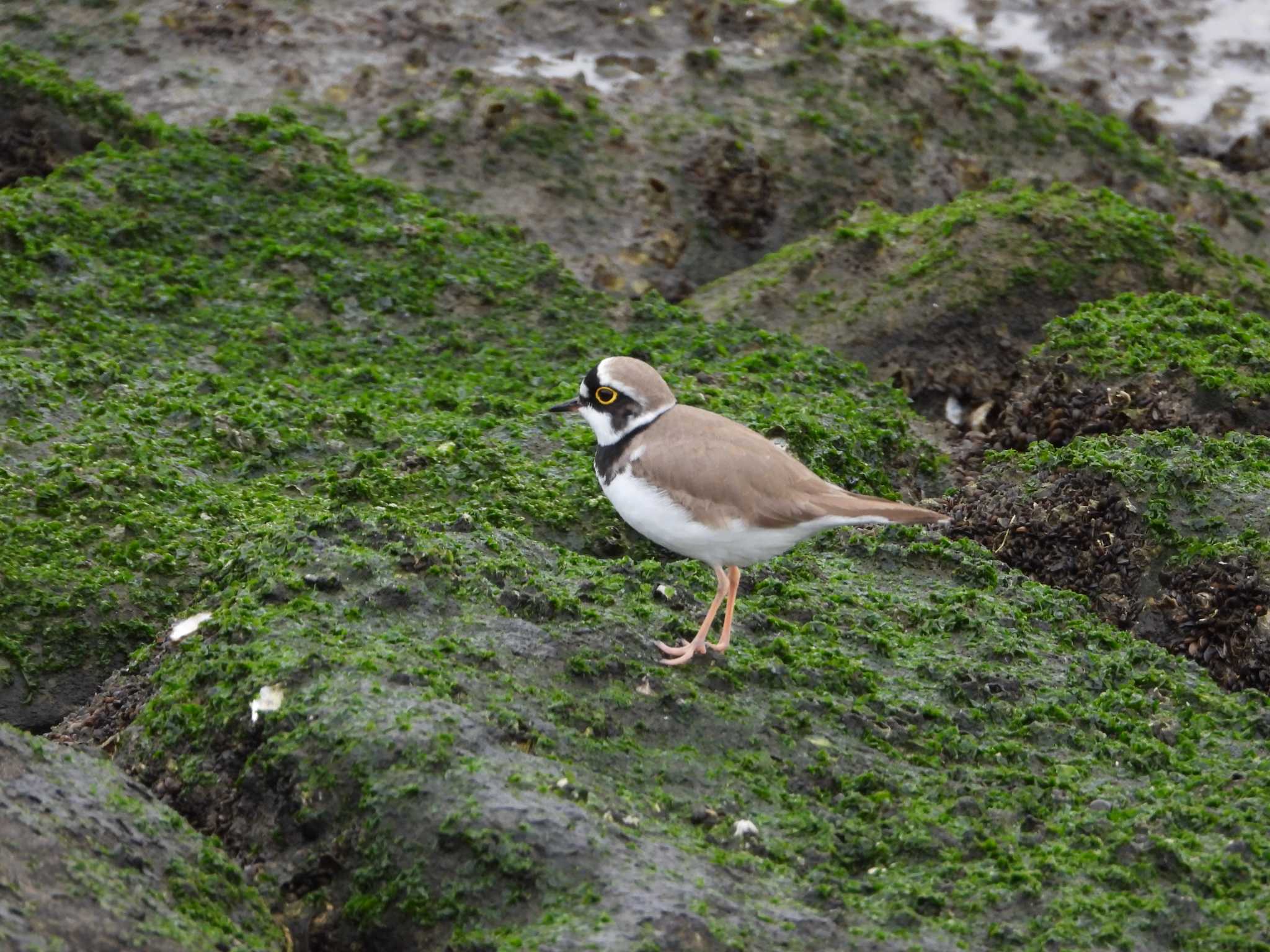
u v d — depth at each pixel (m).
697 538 10.20
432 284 17.05
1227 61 25.75
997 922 8.34
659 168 20.39
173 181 17.78
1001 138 22.16
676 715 9.74
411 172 19.86
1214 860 8.78
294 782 8.91
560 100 20.58
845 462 14.16
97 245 16.77
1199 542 12.71
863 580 12.23
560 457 13.77
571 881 8.20
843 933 8.09
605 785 9.04
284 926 8.70
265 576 10.52
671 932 7.82
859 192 20.94
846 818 9.17
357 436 14.16
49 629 11.53
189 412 13.94
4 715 11.29
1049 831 9.13
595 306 17.34
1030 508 13.52
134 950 7.62
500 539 11.48
